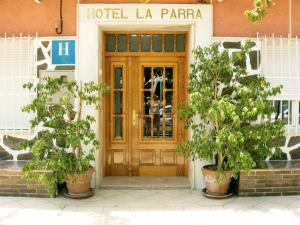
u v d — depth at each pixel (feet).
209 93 19.80
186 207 19.77
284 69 23.08
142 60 24.63
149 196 21.53
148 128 24.84
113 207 19.75
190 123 21.75
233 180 21.93
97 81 22.56
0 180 21.17
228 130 19.57
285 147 23.34
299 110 23.29
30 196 21.17
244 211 19.13
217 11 22.79
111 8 22.33
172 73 24.68
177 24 22.56
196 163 22.70
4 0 23.03
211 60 20.63
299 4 23.20
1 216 18.48
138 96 24.76
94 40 22.47
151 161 24.85
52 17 22.86
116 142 24.82
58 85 21.06
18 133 23.11
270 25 23.08
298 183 21.36
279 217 18.30
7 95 23.12
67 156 20.01
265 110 19.86
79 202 20.47
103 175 24.40
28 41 22.89
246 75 21.95
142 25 22.72
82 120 20.12
